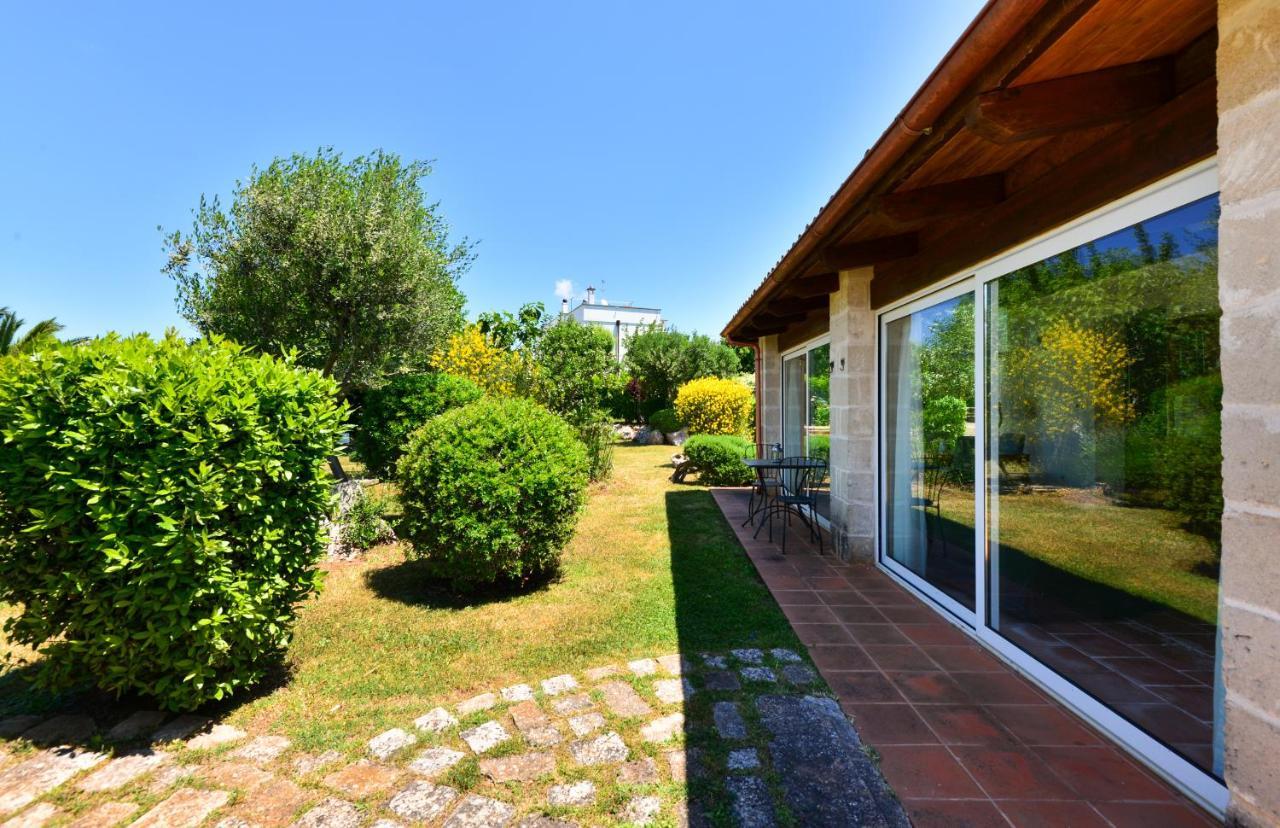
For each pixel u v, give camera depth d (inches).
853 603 160.4
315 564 129.7
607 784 83.5
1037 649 117.7
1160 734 86.7
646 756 90.3
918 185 124.4
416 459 173.3
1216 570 93.0
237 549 108.2
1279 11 56.0
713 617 150.3
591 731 97.9
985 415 130.7
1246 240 60.1
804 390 288.7
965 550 142.9
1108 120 83.4
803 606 158.1
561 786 83.4
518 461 173.9
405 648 135.0
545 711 105.3
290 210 308.2
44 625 102.0
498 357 439.2
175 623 101.1
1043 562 125.3
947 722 98.0
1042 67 79.0
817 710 102.2
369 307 325.4
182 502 101.0
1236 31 60.3
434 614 157.0
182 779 87.4
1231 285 61.8
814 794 79.6
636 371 895.1
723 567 197.0
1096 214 96.7
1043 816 74.5
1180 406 101.3
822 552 216.1
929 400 162.1
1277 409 57.5
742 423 636.7
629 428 892.6
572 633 141.8
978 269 132.5
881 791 79.8
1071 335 118.7
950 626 142.9
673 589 174.1
